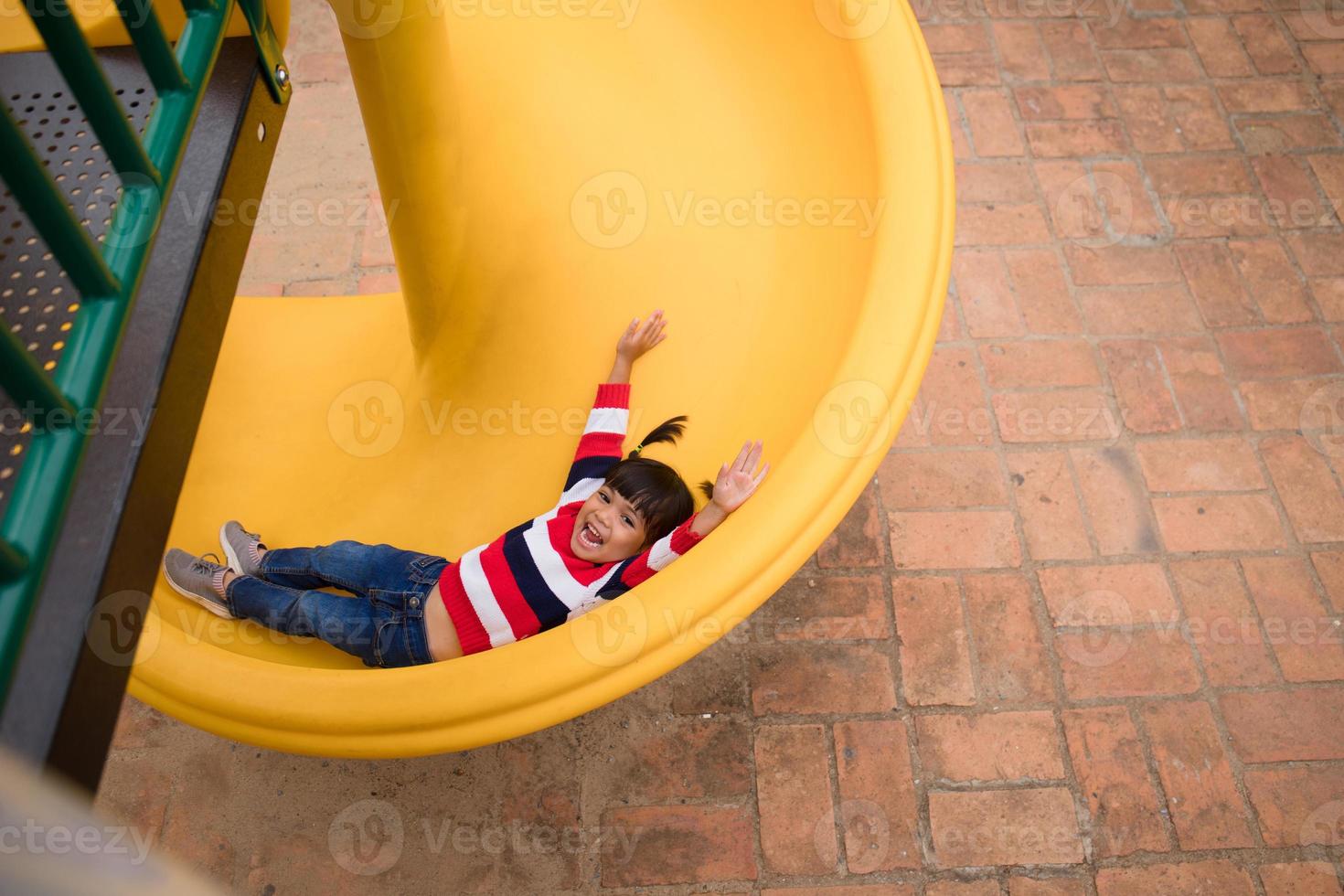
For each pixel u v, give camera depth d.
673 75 2.28
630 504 1.90
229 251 1.25
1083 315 2.84
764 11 2.09
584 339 2.21
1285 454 2.62
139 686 1.47
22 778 0.65
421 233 1.98
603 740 2.24
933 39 3.38
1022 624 2.38
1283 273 2.91
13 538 0.88
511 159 2.29
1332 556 2.48
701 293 2.13
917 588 2.42
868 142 1.81
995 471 2.59
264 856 2.12
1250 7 3.44
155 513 1.05
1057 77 3.30
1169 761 2.22
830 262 1.87
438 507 2.15
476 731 1.44
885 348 1.58
